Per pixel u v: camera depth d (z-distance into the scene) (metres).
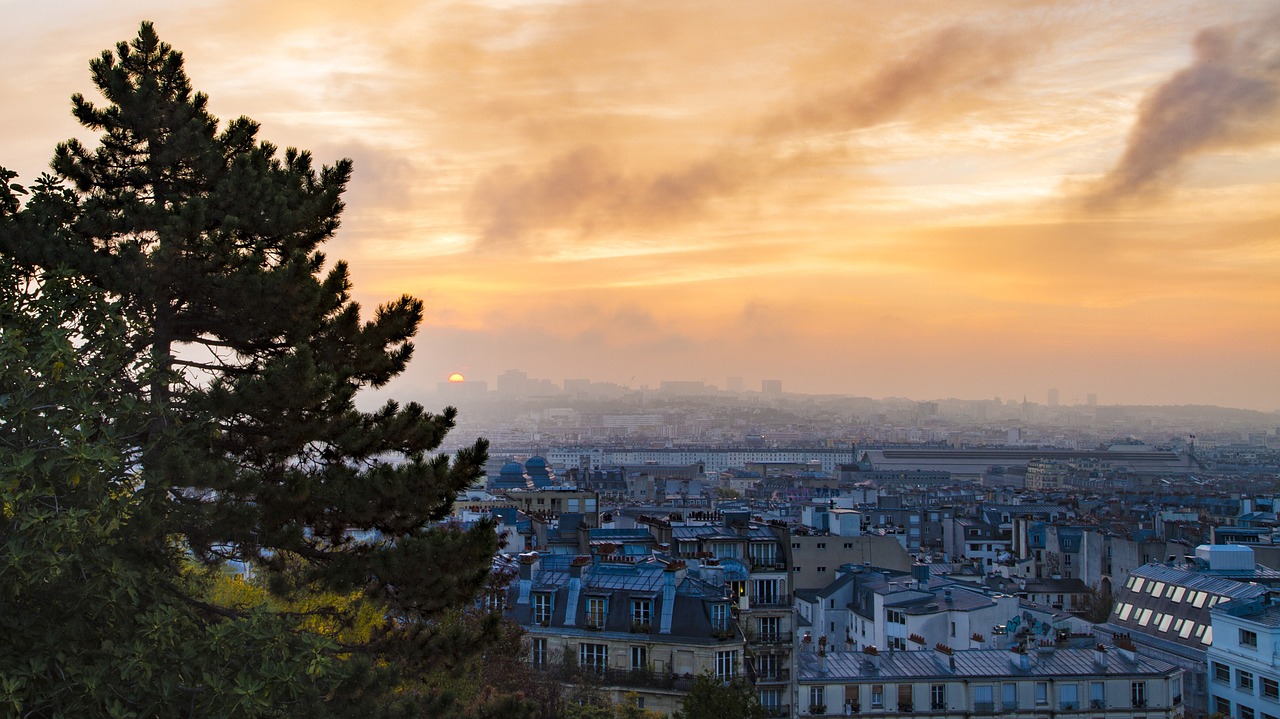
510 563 137.62
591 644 124.38
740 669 123.88
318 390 55.28
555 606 127.75
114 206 58.56
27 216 55.53
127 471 51.56
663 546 166.38
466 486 61.47
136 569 48.59
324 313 61.97
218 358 60.53
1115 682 150.12
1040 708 148.38
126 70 62.50
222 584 77.56
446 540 57.72
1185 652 195.88
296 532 54.34
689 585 128.12
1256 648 174.50
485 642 59.12
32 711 44.28
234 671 48.62
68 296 54.03
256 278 56.59
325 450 59.91
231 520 52.25
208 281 56.47
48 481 47.47
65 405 48.97
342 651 58.16
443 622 62.12
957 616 186.62
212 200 59.31
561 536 189.75
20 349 47.66
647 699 121.44
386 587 57.91
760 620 156.00
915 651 158.62
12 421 47.72
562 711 103.94
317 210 63.97
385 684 54.28
